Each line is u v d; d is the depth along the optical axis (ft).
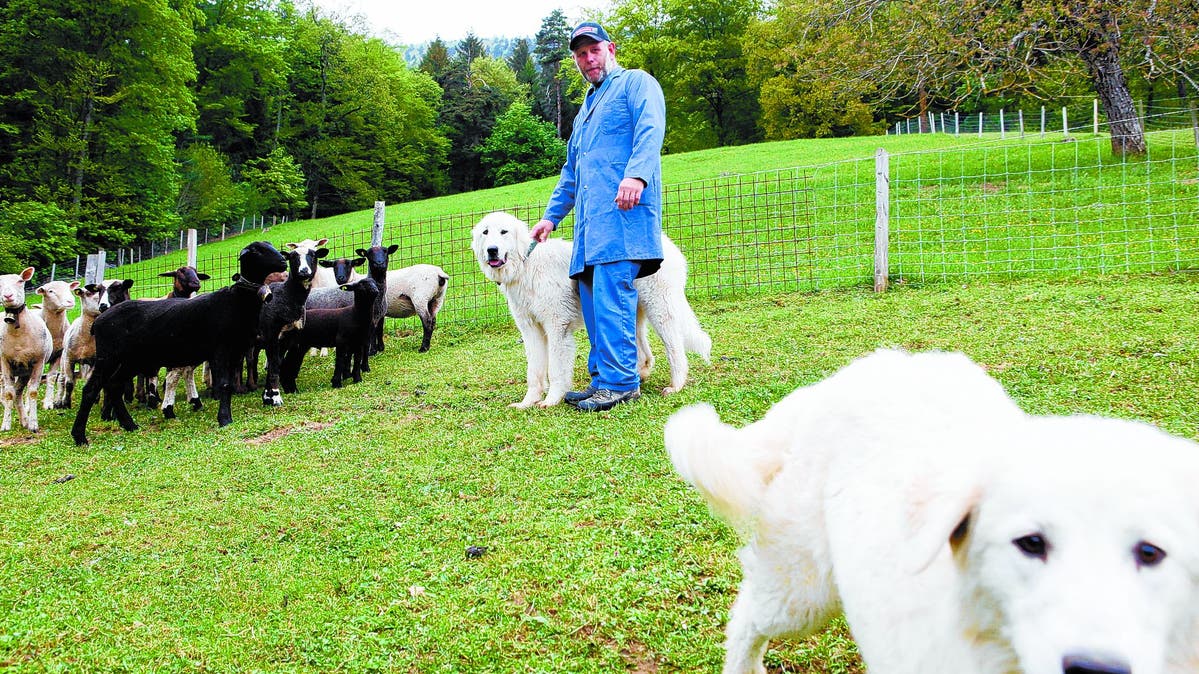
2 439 25.61
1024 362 19.36
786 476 6.89
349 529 13.93
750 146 115.96
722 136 189.06
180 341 24.91
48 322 32.96
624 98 20.59
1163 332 20.88
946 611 4.95
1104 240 38.96
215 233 139.44
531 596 10.68
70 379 31.37
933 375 6.64
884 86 60.85
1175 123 86.22
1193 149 56.85
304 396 28.89
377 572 12.01
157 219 115.24
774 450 7.10
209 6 146.61
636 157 19.67
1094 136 67.15
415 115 202.28
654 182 20.43
